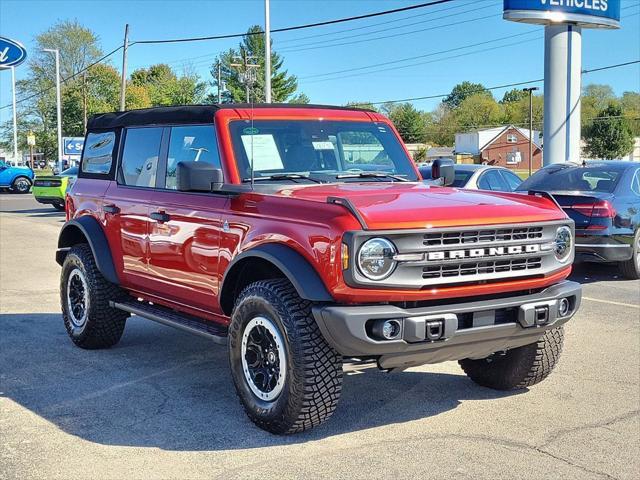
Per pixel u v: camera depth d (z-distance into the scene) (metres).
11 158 90.56
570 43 19.81
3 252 14.48
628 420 4.98
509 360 5.41
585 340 7.28
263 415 4.64
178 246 5.55
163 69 117.38
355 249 4.10
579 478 4.05
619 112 96.94
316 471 4.13
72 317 7.00
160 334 7.54
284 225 4.55
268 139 5.47
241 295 4.78
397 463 4.24
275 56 97.69
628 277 10.98
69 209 7.32
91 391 5.62
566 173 11.26
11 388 5.71
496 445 4.53
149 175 6.17
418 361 4.42
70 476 4.09
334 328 4.14
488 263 4.46
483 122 130.38
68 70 84.12
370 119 6.11
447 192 5.04
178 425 4.88
